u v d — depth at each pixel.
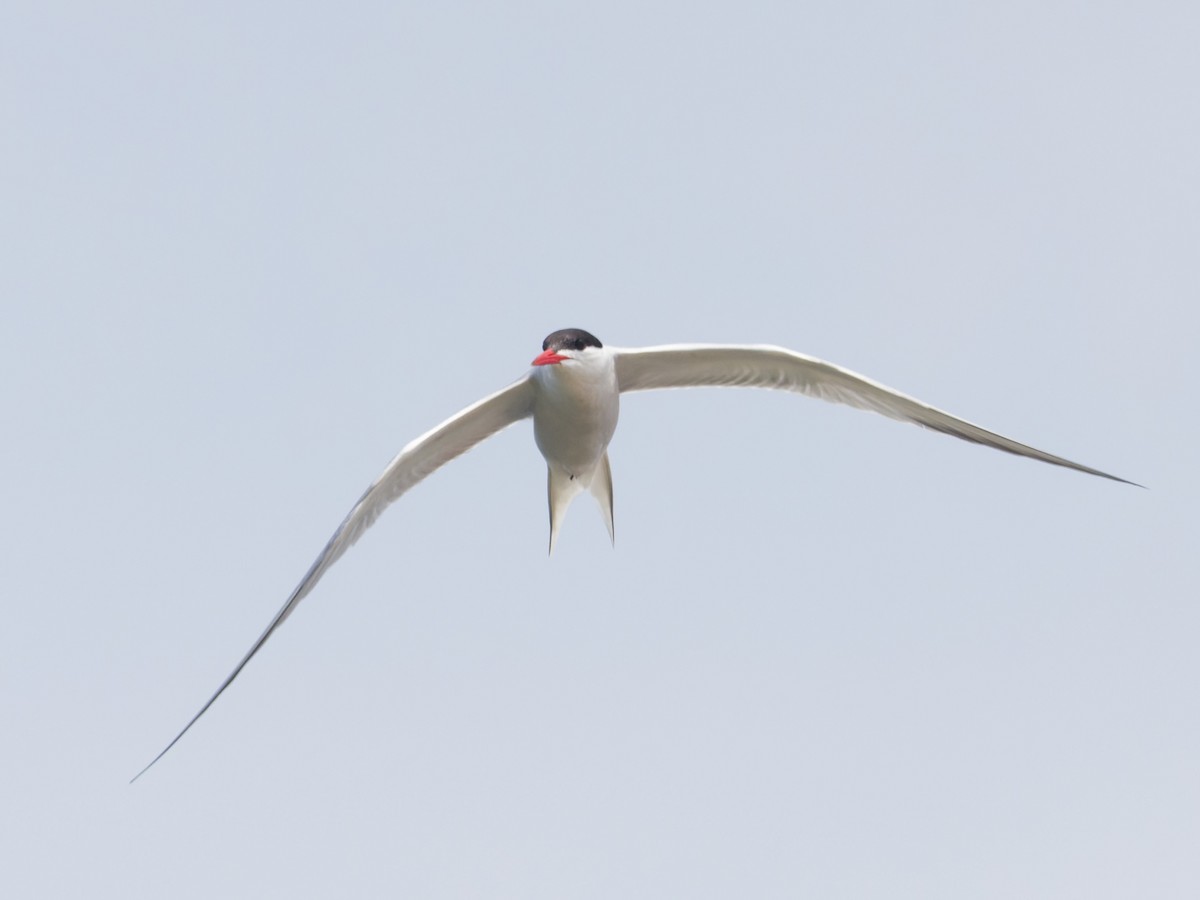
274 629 10.38
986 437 11.59
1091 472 11.39
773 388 12.09
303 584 10.69
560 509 12.28
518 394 11.59
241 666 10.08
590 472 11.95
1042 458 11.48
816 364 11.60
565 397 11.12
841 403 11.98
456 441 11.88
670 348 11.56
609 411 11.40
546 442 11.62
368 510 11.58
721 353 11.65
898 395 11.55
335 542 11.03
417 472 11.89
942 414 11.54
